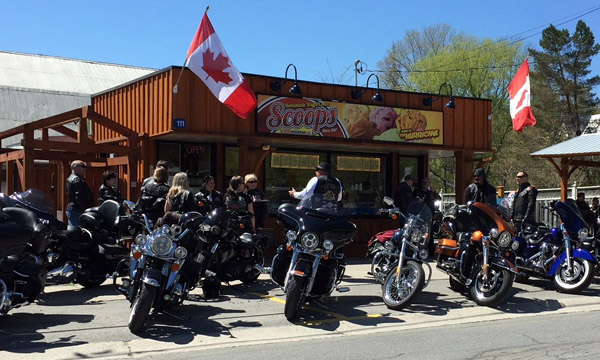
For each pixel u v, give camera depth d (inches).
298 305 265.6
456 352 226.1
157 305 255.3
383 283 315.6
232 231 331.9
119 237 333.7
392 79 1653.5
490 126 593.6
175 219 263.0
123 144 511.8
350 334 256.2
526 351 227.9
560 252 364.2
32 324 258.7
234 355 220.1
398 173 610.9
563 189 656.4
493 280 312.7
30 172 428.5
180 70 441.7
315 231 263.6
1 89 1021.8
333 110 507.2
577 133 1539.1
